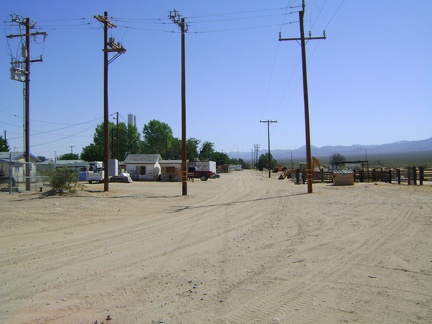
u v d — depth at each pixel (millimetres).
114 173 31609
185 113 28797
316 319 5582
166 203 23422
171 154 116750
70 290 7070
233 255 9617
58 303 6410
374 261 8711
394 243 10500
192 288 7070
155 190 34000
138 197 26250
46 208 19281
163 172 58312
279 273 7926
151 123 115938
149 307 6160
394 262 8594
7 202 21531
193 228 14062
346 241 10930
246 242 11219
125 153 103750
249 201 23953
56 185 26016
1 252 10219
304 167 60344
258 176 78312
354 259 8922
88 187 36375
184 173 28609
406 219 14531
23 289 7152
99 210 19469
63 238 12273
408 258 8906
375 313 5773
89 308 6168
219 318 5668
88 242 11570
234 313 5848
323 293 6684
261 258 9242
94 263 9008
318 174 44156
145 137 116562
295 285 7145
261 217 16594
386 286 7000
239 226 14297
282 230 13102
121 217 17422
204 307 6109
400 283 7156
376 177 40812
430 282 7188
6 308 6207
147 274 8039
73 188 26953
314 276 7684
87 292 6949
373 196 23891
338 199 22844
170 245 11023
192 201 24578
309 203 21312
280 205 20984
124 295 6766
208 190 34625
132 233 13156
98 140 104062
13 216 16719
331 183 41531
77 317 5801
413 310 5867
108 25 29328
